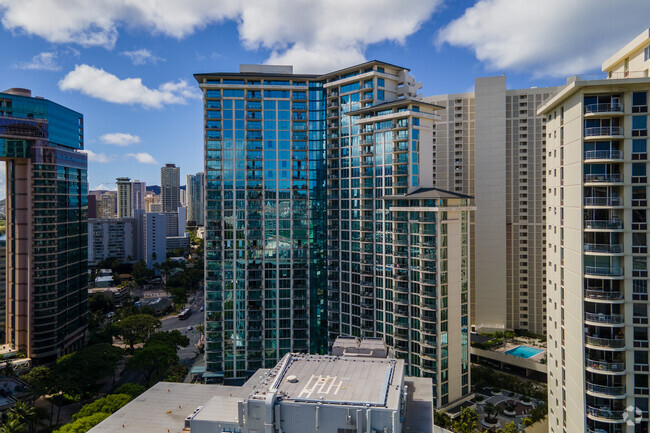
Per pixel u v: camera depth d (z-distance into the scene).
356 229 114.81
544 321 147.62
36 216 138.38
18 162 139.12
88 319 171.00
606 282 54.47
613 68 64.44
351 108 117.56
